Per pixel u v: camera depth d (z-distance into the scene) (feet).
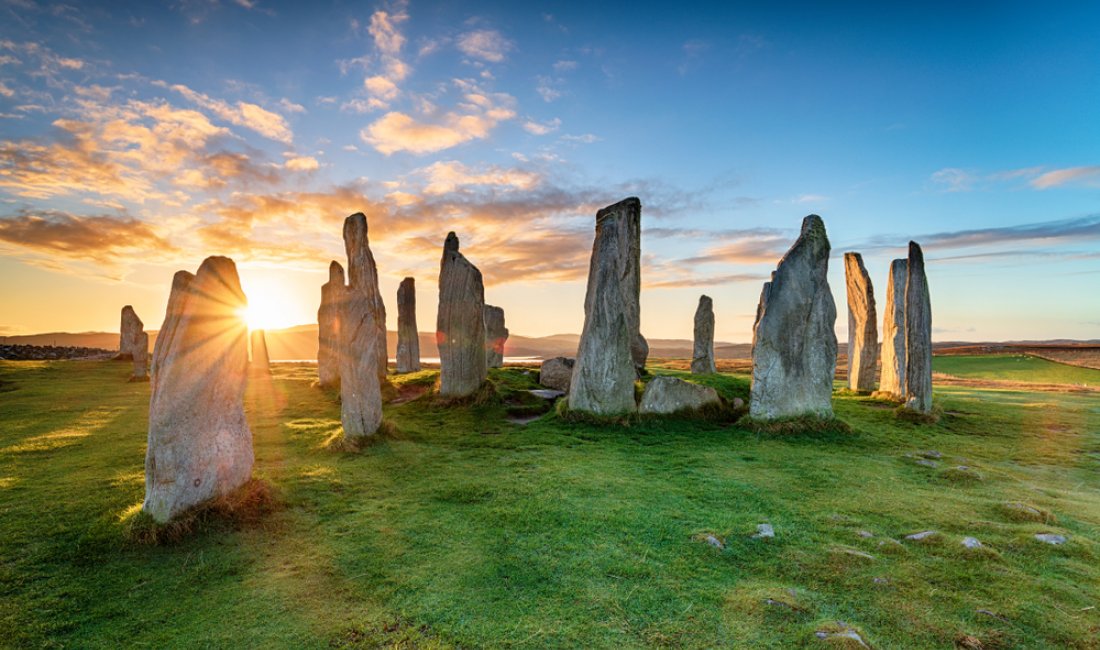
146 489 25.76
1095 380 120.67
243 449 29.17
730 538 25.85
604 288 55.83
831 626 18.02
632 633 18.11
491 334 112.98
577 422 54.08
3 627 17.83
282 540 25.05
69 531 24.95
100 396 72.54
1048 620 18.94
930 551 24.47
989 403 73.05
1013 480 37.47
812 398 54.24
